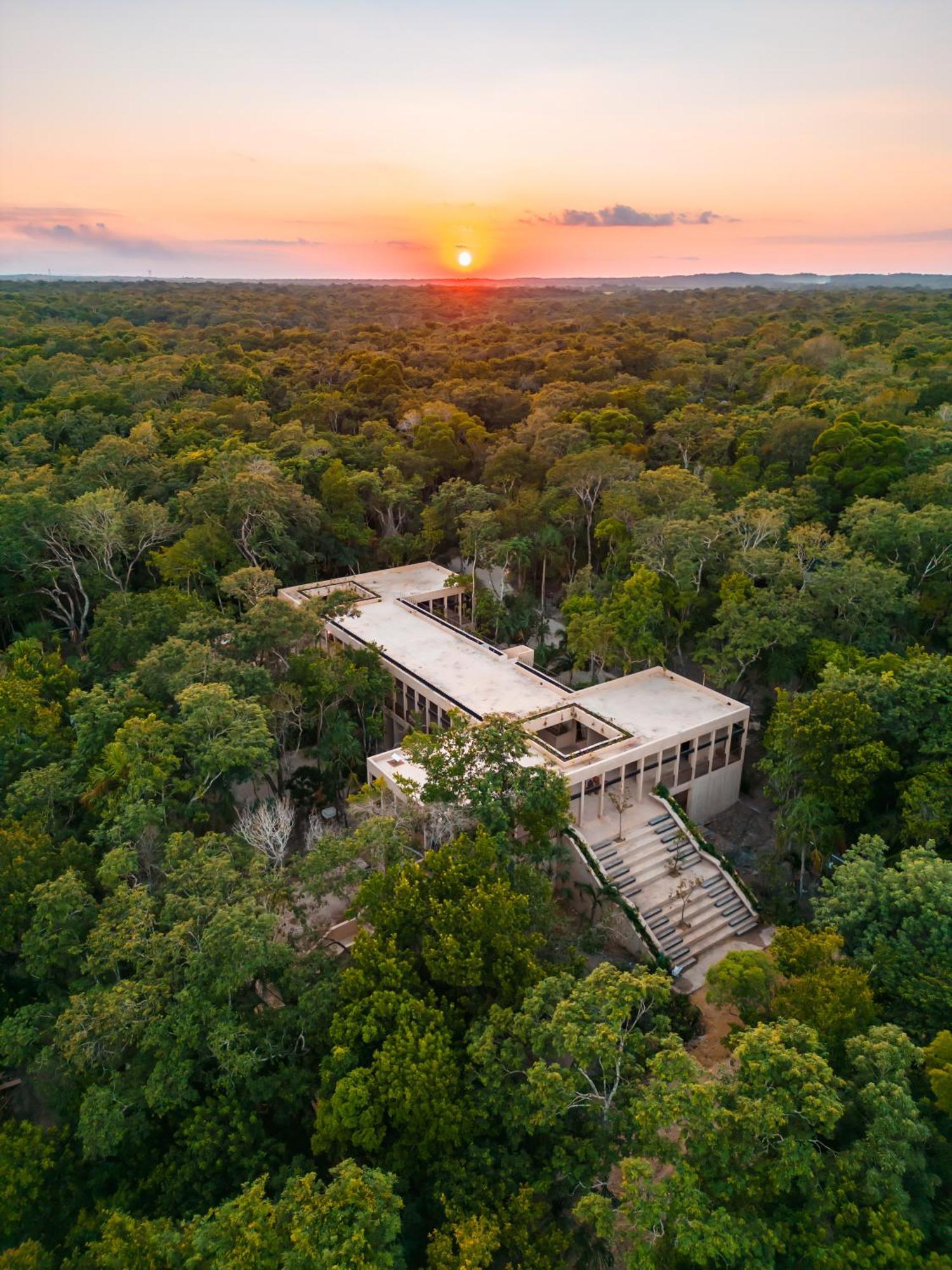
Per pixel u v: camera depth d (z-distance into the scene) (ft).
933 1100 63.26
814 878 116.06
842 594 136.67
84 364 311.68
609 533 167.73
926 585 148.56
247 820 103.50
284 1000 83.10
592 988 65.62
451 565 214.69
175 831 99.86
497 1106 67.92
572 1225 68.80
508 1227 62.08
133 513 175.83
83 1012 74.08
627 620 139.74
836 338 339.98
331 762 124.88
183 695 107.24
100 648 140.87
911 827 96.43
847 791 103.76
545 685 137.80
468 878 83.61
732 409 268.00
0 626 177.99
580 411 239.71
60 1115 80.43
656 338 400.26
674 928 105.40
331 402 258.16
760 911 109.60
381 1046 72.95
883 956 76.89
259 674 120.26
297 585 196.13
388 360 320.70
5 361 323.16
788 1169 55.47
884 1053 60.95
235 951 73.61
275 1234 55.62
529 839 95.30
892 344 336.49
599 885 106.22
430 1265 58.90
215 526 174.60
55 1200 73.56
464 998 76.89
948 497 159.94
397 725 150.51
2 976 91.35
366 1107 66.80
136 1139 72.69
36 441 215.72
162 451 222.07
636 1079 66.28
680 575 148.46
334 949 94.43
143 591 190.39
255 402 265.34
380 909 82.07
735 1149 56.95
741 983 76.33
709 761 128.26
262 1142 72.18
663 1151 58.29
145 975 76.23
